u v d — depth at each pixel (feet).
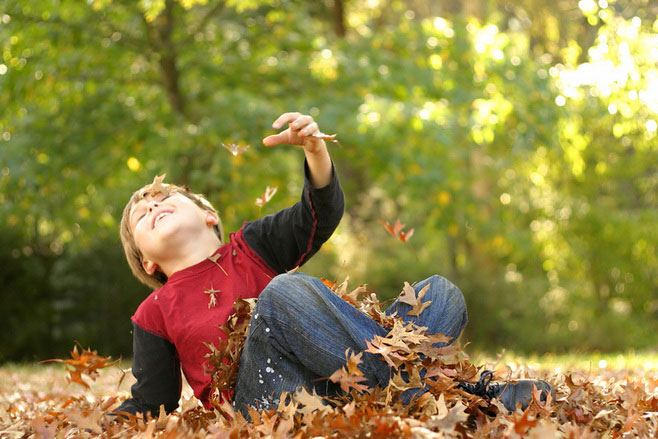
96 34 30.94
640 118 31.94
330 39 34.22
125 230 8.80
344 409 6.15
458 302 7.42
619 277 46.96
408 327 6.86
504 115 31.94
